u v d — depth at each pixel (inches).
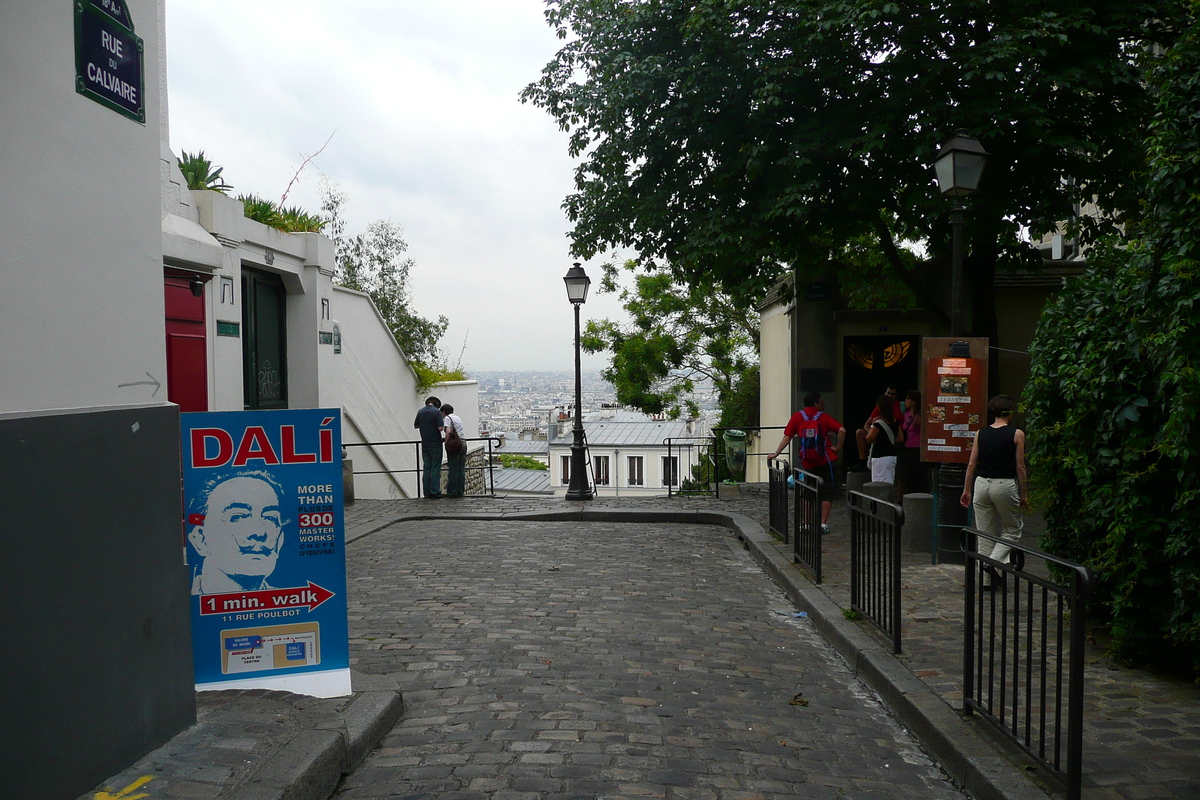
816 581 328.8
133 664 145.0
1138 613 216.7
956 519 347.6
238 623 188.9
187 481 186.1
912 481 542.3
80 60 148.9
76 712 130.5
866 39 466.6
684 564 395.2
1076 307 248.7
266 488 189.6
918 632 255.1
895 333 641.6
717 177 521.0
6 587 117.1
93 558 135.5
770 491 448.1
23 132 133.9
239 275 454.6
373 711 178.2
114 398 158.6
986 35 466.6
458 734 180.2
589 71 570.3
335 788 154.2
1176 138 195.8
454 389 892.6
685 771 164.2
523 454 2490.2
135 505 147.3
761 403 923.4
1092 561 232.1
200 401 390.6
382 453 719.1
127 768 141.9
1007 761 162.9
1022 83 448.8
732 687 220.4
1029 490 304.8
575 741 177.0
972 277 541.3
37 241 137.0
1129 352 216.1
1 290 128.6
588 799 149.9
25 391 133.9
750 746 179.8
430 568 377.7
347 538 450.3
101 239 155.0
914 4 446.3
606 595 325.7
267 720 165.6
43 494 124.7
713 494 635.5
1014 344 621.6
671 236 562.9
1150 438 212.7
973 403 346.3
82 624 132.4
